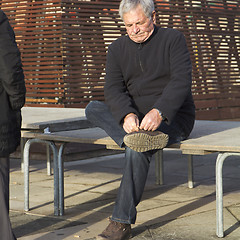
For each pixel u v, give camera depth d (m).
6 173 4.85
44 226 6.29
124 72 6.04
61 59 11.98
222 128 7.13
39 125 7.06
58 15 11.91
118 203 5.55
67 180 9.30
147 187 8.58
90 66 12.38
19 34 12.50
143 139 5.27
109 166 10.83
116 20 12.74
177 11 14.49
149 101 5.92
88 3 12.27
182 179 9.23
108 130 5.94
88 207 7.25
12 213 6.95
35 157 11.95
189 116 6.09
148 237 5.77
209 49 15.29
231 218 6.49
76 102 12.41
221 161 5.63
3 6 12.62
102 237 5.55
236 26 16.42
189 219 6.50
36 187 8.70
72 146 11.52
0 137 4.77
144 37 5.80
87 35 12.35
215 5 15.42
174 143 5.80
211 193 8.03
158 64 5.89
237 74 16.08
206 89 15.26
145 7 5.70
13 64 4.65
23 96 4.86
